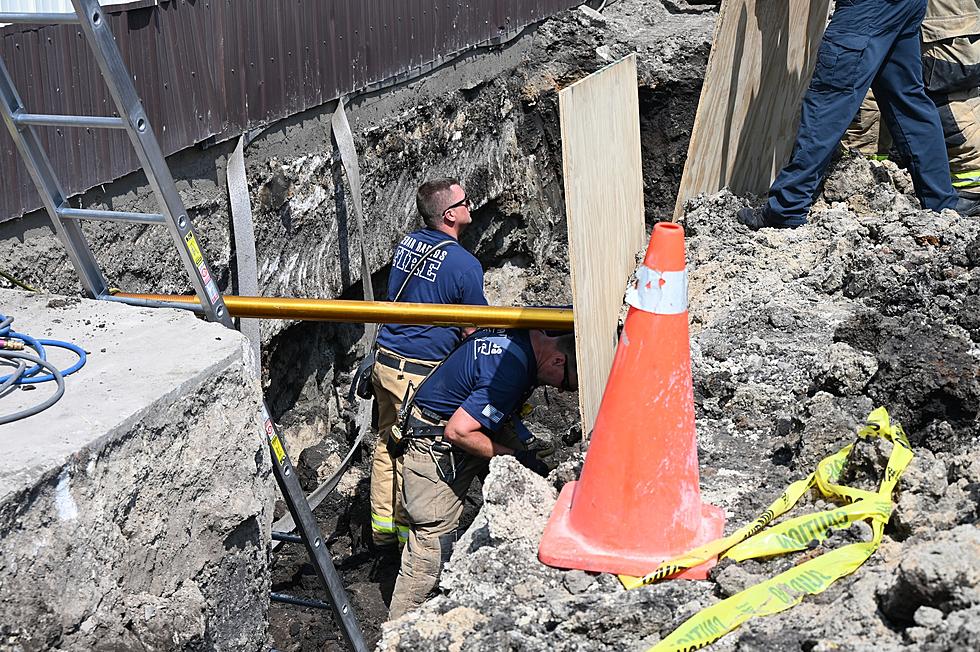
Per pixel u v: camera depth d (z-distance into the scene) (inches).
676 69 295.7
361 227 229.3
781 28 204.7
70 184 164.6
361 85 231.5
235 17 192.4
